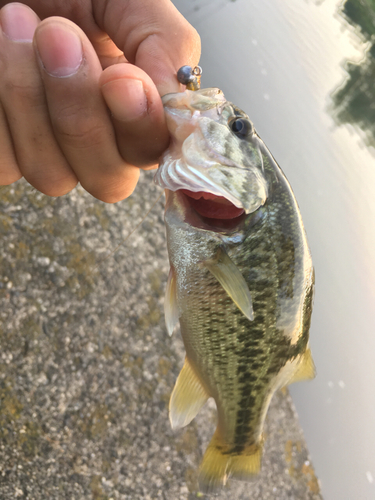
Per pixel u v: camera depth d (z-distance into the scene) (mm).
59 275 407
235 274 166
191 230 173
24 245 397
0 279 374
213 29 666
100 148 162
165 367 445
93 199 459
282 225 177
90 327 411
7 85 149
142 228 485
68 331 396
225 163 167
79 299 413
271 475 478
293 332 191
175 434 427
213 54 650
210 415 461
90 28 213
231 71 663
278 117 720
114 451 386
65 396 376
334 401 613
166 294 186
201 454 435
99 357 407
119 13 199
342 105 797
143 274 465
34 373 367
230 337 186
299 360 203
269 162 180
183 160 163
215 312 183
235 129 174
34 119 156
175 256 178
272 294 180
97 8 205
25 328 374
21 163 169
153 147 165
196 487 417
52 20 140
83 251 430
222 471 223
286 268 180
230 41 679
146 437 408
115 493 373
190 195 173
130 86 147
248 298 163
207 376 199
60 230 423
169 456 414
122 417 401
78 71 146
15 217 401
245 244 173
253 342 187
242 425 212
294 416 542
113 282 440
